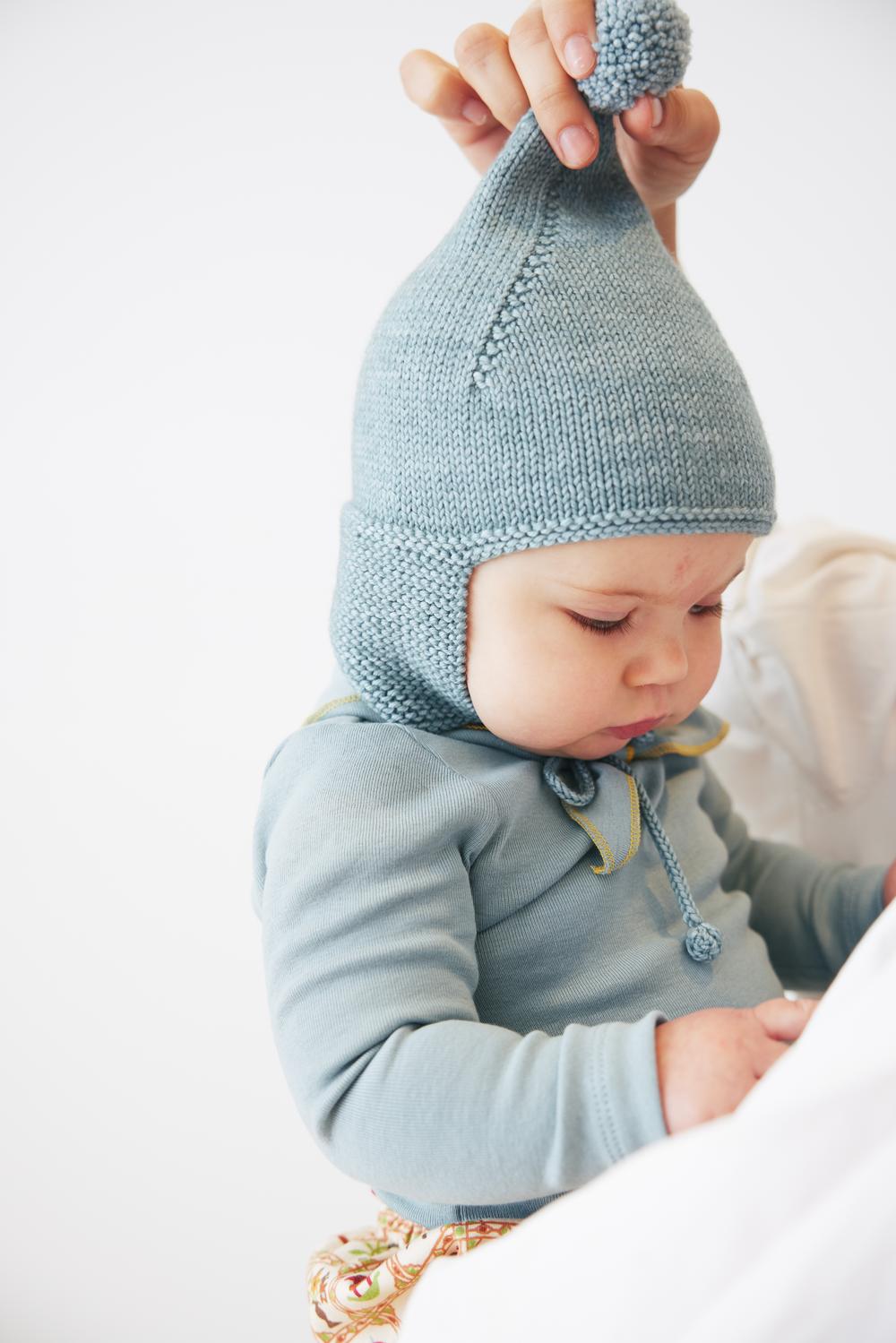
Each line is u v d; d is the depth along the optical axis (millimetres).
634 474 756
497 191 818
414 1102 667
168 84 1510
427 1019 712
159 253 1521
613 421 756
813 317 1678
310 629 1553
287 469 1552
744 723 1167
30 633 1522
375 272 1550
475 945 831
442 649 822
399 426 812
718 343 818
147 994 1534
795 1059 434
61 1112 1524
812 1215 396
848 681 1097
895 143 1629
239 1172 1524
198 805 1544
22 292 1499
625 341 770
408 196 1545
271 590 1550
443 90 922
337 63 1530
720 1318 390
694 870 958
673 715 868
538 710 803
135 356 1522
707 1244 405
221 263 1535
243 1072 1529
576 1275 433
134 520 1532
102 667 1533
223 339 1539
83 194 1501
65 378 1511
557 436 759
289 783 854
